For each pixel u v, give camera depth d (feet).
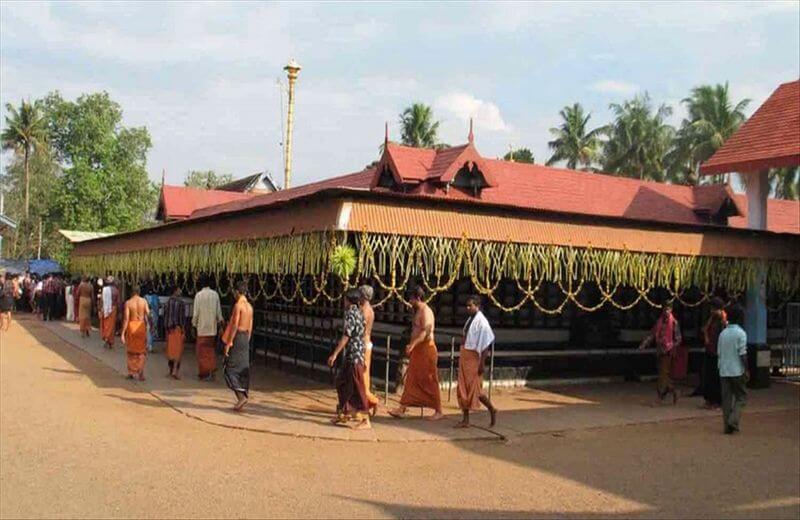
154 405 37.60
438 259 36.76
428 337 35.83
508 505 22.48
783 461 29.89
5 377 44.88
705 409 41.86
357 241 35.42
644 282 45.03
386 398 39.68
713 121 163.94
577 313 54.39
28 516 19.47
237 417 34.42
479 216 38.37
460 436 32.32
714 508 23.02
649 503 23.30
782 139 57.52
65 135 196.54
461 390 34.37
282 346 55.83
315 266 36.91
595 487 24.95
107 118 184.03
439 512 21.47
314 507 21.33
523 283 52.24
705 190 75.82
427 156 63.16
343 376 33.47
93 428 31.04
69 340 70.49
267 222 41.63
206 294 47.19
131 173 180.24
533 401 43.27
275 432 31.68
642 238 44.62
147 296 68.39
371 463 27.14
